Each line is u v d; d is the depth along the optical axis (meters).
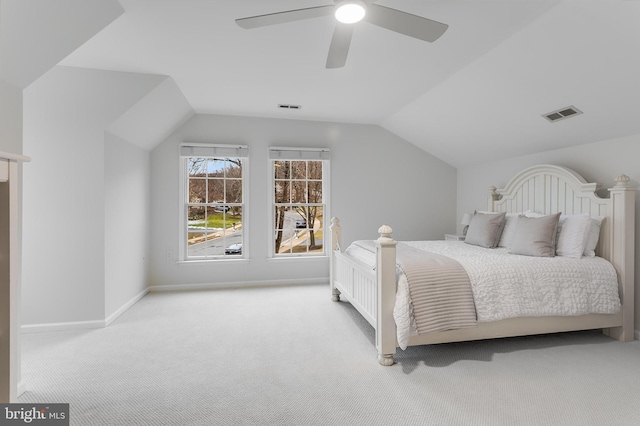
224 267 4.56
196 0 2.04
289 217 4.91
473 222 3.85
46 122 3.03
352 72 3.12
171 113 3.91
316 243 5.01
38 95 3.00
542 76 2.66
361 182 4.94
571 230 2.90
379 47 2.63
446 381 2.16
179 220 4.43
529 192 3.78
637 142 2.81
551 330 2.62
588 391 2.04
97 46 2.66
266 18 1.69
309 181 4.95
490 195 4.34
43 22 1.81
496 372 2.27
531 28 2.27
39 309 3.02
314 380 2.17
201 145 4.39
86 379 2.18
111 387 2.08
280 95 3.76
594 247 2.89
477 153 4.49
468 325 2.35
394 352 2.37
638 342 2.76
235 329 3.05
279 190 4.86
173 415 1.80
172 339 2.84
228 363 2.41
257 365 2.38
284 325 3.16
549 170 3.49
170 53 2.78
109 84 3.13
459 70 3.02
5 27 1.67
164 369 2.32
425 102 3.84
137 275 3.95
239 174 4.71
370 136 4.96
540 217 3.03
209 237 4.64
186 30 2.41
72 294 3.07
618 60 2.21
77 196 3.08
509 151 4.05
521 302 2.48
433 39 1.88
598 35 2.10
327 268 4.86
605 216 2.90
